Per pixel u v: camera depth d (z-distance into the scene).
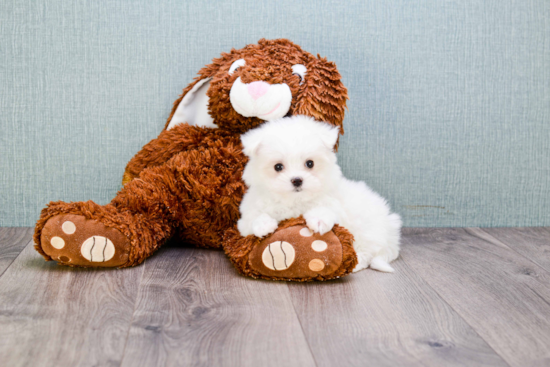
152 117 1.62
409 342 0.87
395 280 1.19
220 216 1.38
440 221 1.73
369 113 1.65
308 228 1.14
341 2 1.60
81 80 1.59
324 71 1.38
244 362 0.79
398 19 1.62
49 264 1.25
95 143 1.62
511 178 1.73
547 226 1.76
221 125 1.41
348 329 0.91
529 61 1.68
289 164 1.13
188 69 1.61
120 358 0.79
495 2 1.65
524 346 0.86
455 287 1.15
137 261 1.25
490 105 1.69
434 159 1.69
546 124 1.72
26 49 1.56
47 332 0.88
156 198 1.31
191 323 0.92
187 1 1.58
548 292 1.13
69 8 1.56
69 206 1.19
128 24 1.58
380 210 1.32
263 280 1.18
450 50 1.65
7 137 1.60
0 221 1.63
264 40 1.46
